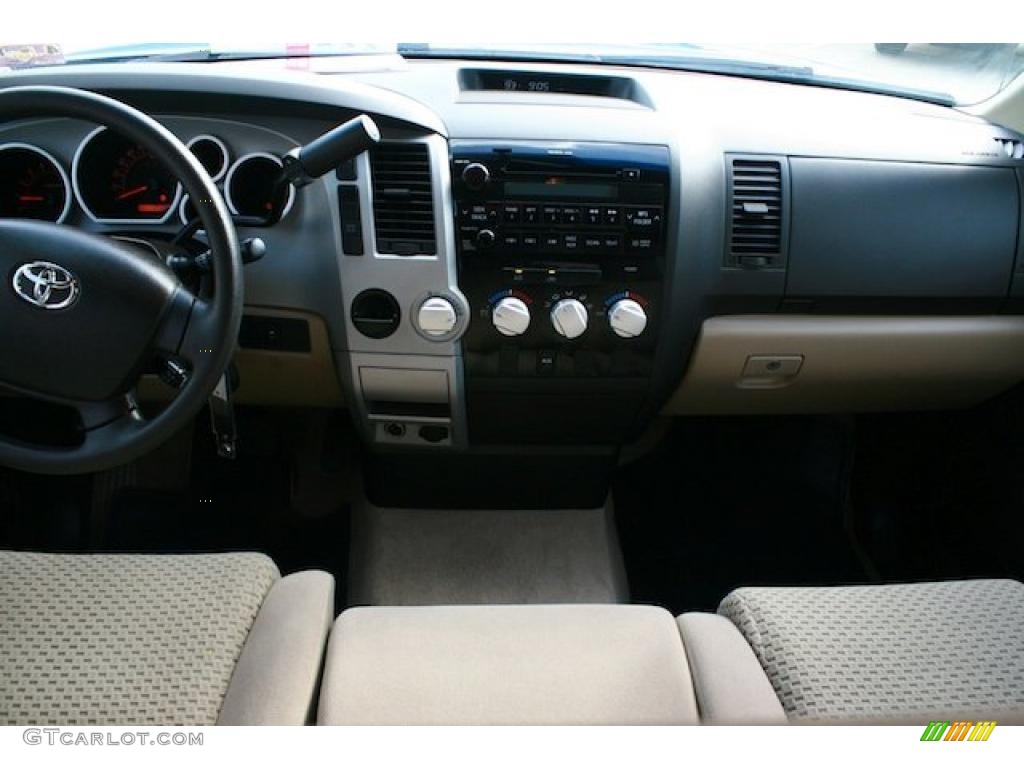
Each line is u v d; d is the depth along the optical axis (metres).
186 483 1.58
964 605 0.82
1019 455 1.33
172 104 1.08
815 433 1.71
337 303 1.15
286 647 0.74
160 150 0.81
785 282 1.20
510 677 0.73
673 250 1.15
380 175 1.09
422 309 1.14
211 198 0.82
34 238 0.83
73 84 1.07
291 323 1.18
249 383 1.30
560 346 1.21
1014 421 1.36
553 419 1.35
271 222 1.09
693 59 1.34
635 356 1.24
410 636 0.77
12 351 0.87
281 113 1.08
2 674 0.69
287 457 1.65
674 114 1.16
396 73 1.19
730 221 1.17
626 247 1.14
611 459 1.48
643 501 1.69
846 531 1.64
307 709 0.70
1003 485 1.37
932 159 1.19
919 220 1.19
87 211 1.08
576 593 1.50
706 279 1.19
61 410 1.33
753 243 1.18
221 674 0.71
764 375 1.32
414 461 1.48
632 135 1.12
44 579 0.79
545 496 1.57
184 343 0.87
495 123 1.11
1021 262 1.22
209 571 0.82
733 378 1.32
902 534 1.58
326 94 1.06
